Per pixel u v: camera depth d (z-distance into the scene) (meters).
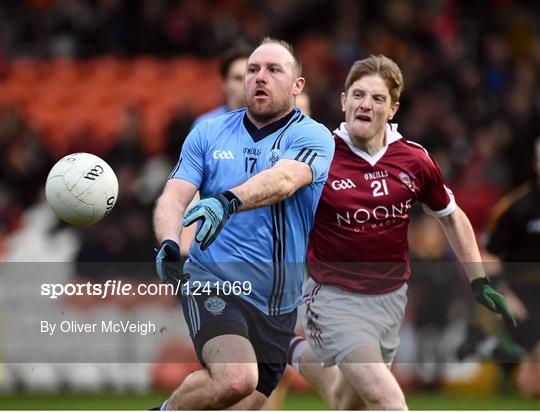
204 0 65.94
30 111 64.00
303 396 38.53
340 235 21.50
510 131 51.50
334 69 57.97
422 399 35.69
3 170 54.84
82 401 35.56
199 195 21.97
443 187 21.84
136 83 64.00
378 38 58.19
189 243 23.17
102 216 18.95
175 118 51.38
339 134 21.89
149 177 49.44
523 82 54.69
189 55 64.88
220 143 19.52
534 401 35.47
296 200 19.33
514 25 60.62
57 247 50.91
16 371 37.38
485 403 34.69
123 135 50.97
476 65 57.66
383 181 21.44
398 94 21.69
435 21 60.16
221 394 18.12
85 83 65.12
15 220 53.66
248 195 17.16
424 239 40.16
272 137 19.39
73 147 55.28
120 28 66.12
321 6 62.75
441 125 51.66
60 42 67.31
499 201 49.03
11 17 68.38
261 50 19.53
